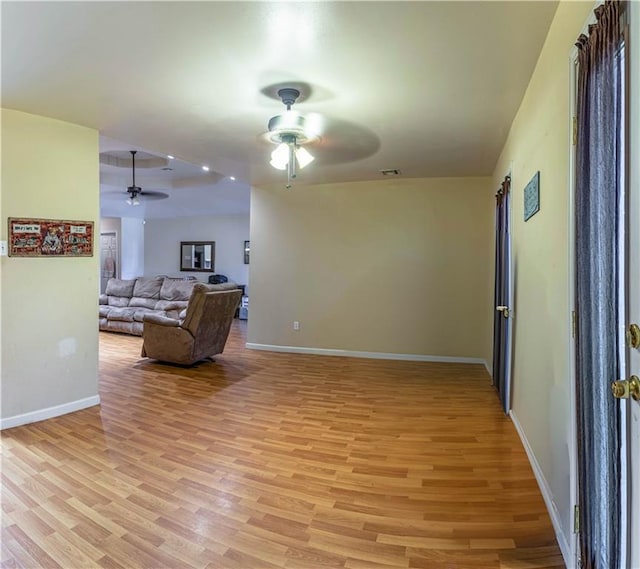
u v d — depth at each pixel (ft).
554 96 6.31
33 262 10.32
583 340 4.50
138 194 21.07
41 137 10.30
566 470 5.68
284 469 8.05
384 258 17.85
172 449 8.87
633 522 3.25
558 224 6.18
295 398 12.37
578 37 4.93
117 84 8.35
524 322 9.11
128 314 23.21
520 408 9.59
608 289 3.82
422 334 17.54
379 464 8.27
